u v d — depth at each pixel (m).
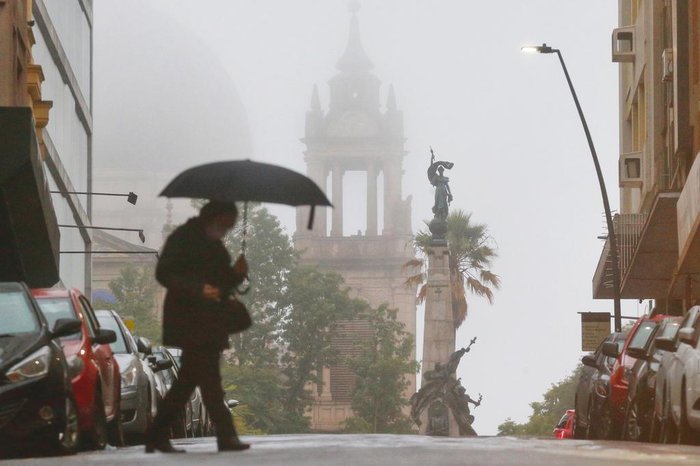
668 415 30.30
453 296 132.38
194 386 20.25
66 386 25.34
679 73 62.44
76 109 91.44
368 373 175.75
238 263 19.92
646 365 35.34
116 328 38.59
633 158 79.94
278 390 170.62
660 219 57.59
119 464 18.84
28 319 25.94
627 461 19.67
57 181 79.31
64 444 25.11
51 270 57.03
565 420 95.69
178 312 19.80
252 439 33.75
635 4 87.94
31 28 64.44
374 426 174.00
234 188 19.03
